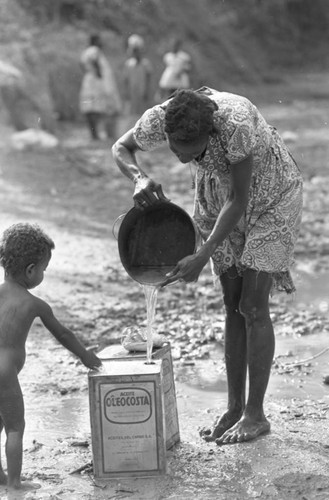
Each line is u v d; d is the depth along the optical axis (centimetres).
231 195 703
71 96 3588
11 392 666
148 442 684
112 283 1380
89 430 803
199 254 688
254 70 5509
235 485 662
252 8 6197
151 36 4759
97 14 4509
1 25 3659
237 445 738
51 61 3550
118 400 681
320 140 3070
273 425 786
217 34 5356
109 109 3062
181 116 652
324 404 848
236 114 676
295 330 1112
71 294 1302
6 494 650
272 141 732
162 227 727
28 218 1877
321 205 2006
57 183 2311
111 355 736
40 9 4081
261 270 736
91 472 702
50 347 1070
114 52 4091
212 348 1058
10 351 672
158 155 2795
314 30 6525
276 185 731
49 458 732
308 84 5406
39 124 3062
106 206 2045
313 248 1602
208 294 1309
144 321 1173
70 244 1641
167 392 737
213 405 863
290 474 676
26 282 689
